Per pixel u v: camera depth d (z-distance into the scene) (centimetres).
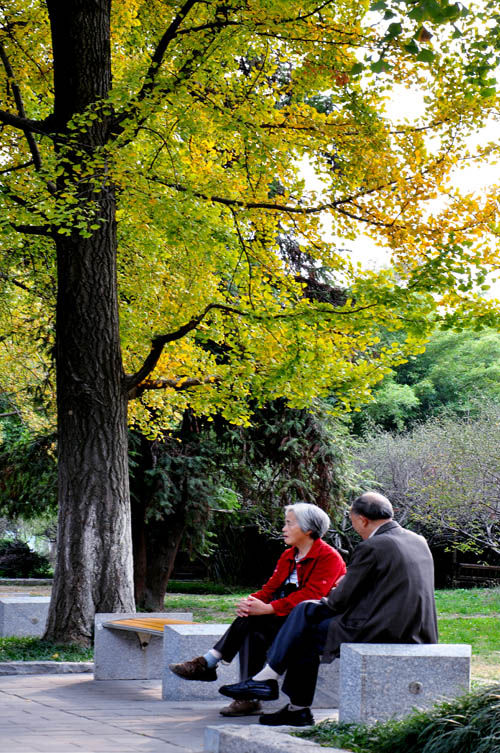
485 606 1847
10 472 1923
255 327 1200
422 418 4216
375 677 475
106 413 1042
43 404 1992
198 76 1052
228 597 2545
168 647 684
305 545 625
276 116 1104
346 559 2844
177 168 1166
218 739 414
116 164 995
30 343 1858
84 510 1018
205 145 1204
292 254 1830
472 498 2212
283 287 1226
